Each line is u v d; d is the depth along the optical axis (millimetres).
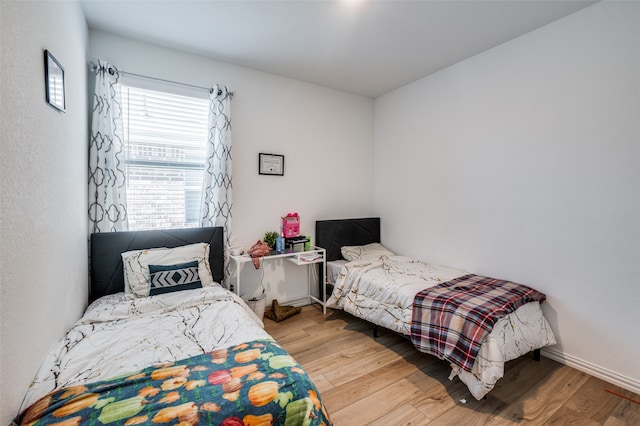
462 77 2990
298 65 3074
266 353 1437
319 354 2457
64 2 1669
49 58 1392
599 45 2092
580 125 2199
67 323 1702
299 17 2254
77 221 1960
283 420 1093
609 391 1981
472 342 1863
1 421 954
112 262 2373
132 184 2625
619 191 2029
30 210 1202
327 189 3730
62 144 1634
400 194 3734
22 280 1123
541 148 2420
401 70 3207
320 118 3639
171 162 2779
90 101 2383
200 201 2926
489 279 2693
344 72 3248
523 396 1935
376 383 2072
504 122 2662
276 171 3311
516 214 2596
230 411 1048
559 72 2299
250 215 3178
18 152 1098
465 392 1980
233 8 2141
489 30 2447
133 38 2543
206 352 1470
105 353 1453
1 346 958
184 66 2781
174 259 2434
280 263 3408
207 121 2904
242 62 2998
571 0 2068
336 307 3027
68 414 1014
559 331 2342
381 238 4043
